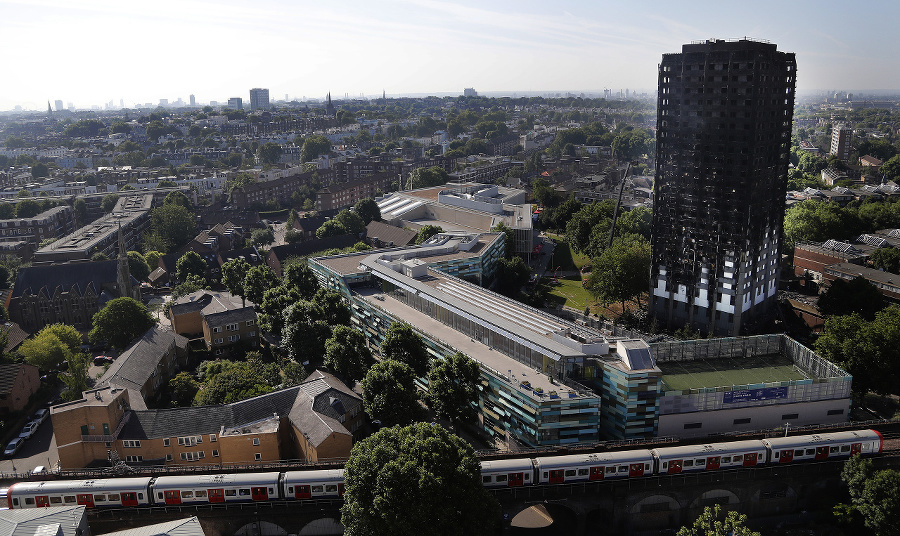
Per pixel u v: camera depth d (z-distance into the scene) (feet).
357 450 389.60
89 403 464.24
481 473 405.39
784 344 588.50
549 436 463.01
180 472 433.07
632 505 428.56
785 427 491.31
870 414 566.77
